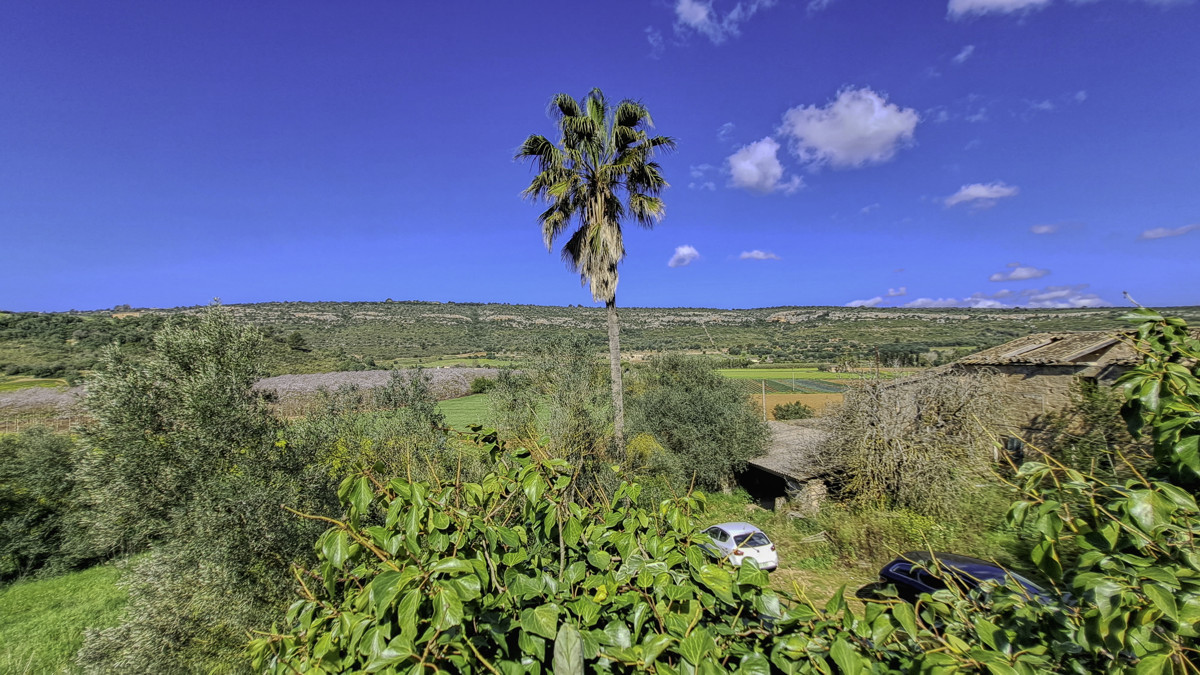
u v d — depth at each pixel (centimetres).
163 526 739
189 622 716
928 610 180
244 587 682
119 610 1240
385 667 141
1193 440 145
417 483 191
